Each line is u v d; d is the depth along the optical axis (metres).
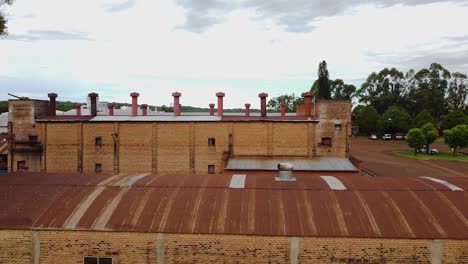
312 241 13.61
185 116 34.81
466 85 111.56
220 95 35.94
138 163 32.97
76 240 14.09
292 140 32.50
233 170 28.66
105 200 15.65
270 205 15.16
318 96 81.31
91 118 34.12
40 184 17.14
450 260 13.38
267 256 13.70
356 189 16.25
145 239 13.95
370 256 13.51
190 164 32.62
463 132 57.00
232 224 14.12
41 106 34.88
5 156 36.56
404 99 103.38
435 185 16.61
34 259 14.20
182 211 14.87
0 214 14.85
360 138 87.38
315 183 17.17
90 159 33.28
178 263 13.88
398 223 13.98
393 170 45.25
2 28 20.22
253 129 32.50
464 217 14.23
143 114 40.69
